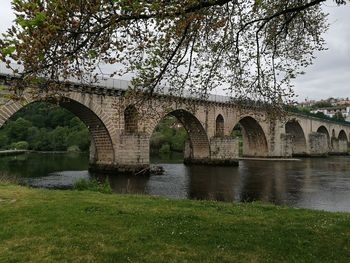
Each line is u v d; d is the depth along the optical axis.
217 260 10.23
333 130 141.25
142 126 55.31
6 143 132.75
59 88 10.40
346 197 35.97
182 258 10.34
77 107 49.66
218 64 15.35
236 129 135.62
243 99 16.61
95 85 47.94
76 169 61.06
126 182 45.69
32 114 153.50
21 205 16.67
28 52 8.38
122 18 9.69
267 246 11.42
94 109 49.53
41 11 8.16
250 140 99.19
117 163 53.12
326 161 90.44
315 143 116.31
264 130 93.25
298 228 13.64
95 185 26.27
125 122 56.84
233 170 63.03
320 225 14.23
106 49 10.02
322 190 40.47
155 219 14.45
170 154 110.81
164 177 51.69
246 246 11.37
